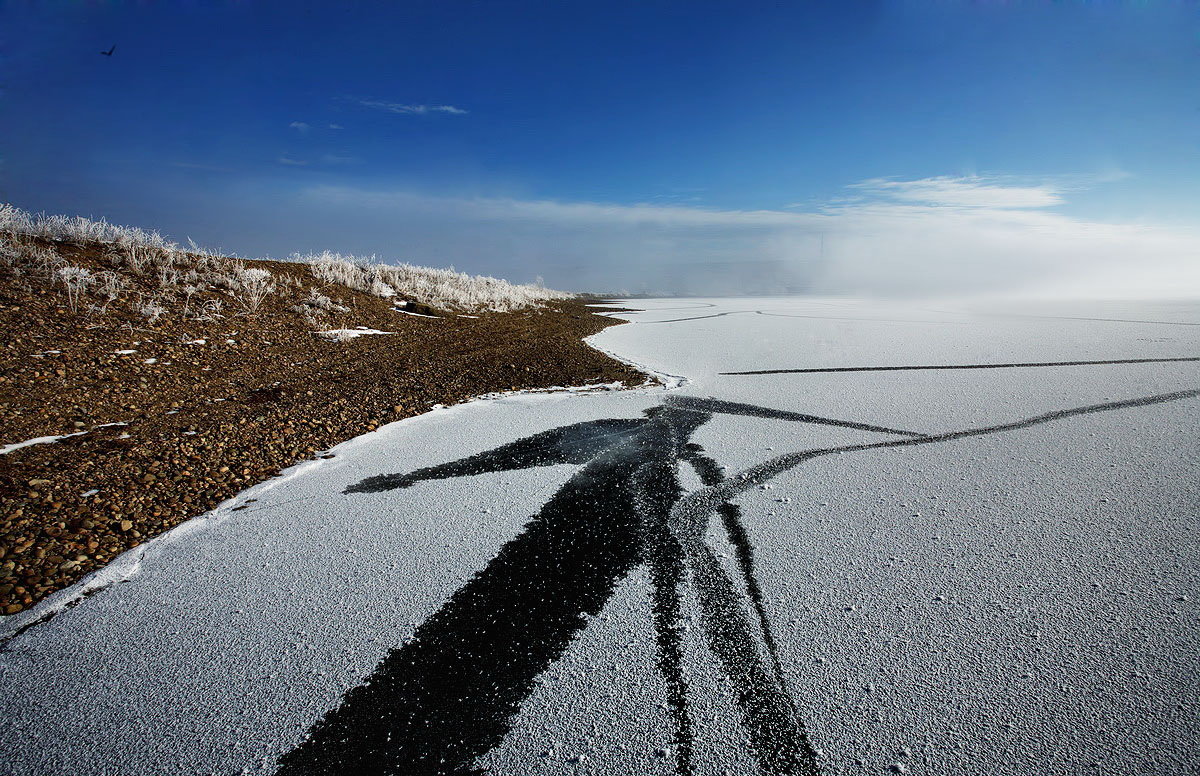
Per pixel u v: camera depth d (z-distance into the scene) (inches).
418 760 63.7
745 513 121.8
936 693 70.6
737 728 66.7
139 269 301.7
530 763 63.1
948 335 391.2
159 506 122.3
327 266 441.4
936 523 112.8
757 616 87.4
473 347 328.5
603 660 78.8
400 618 88.4
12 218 289.7
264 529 115.9
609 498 131.0
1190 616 81.7
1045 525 109.5
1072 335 364.2
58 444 143.7
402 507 126.4
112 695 72.9
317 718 69.6
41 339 205.6
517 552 107.7
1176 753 60.7
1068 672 72.7
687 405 211.9
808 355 318.0
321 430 174.6
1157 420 169.8
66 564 100.2
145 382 194.4
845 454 154.6
